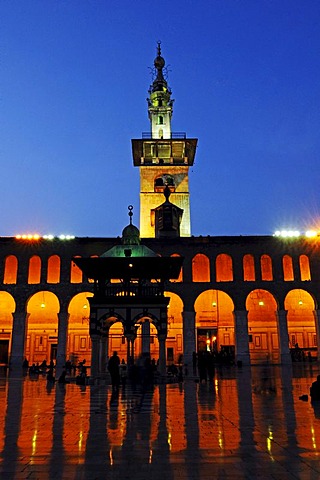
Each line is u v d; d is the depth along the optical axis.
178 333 59.34
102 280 33.75
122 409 16.41
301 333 60.88
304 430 11.70
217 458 8.92
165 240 55.72
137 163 77.81
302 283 54.34
